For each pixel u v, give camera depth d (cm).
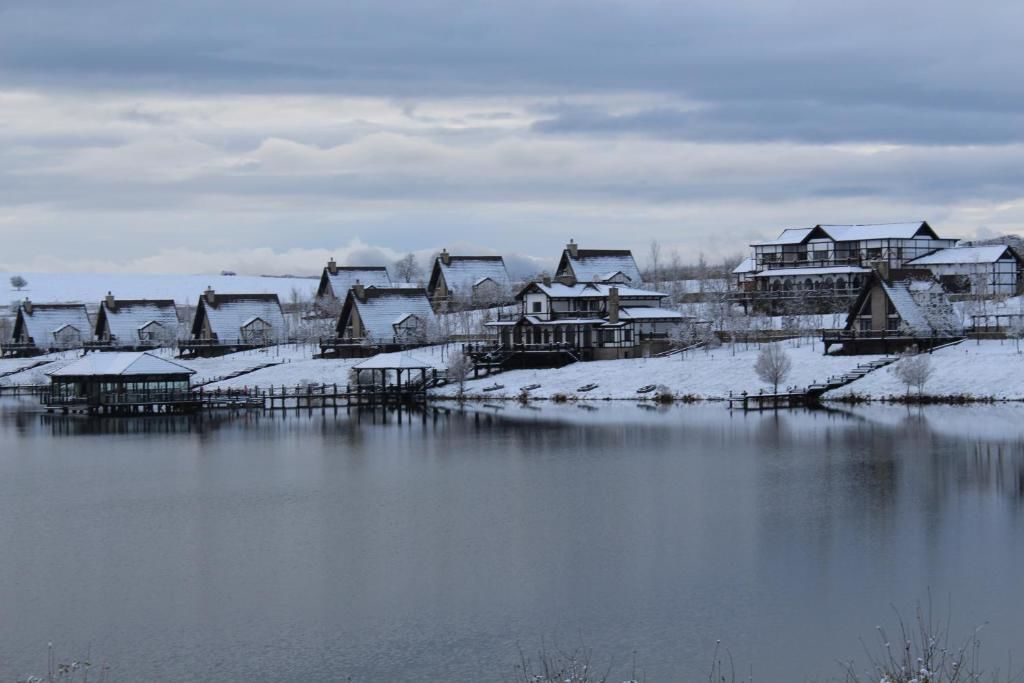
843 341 11344
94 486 7200
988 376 10075
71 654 4078
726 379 11356
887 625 4141
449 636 4178
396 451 8494
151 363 12269
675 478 6919
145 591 4778
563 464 7594
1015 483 6391
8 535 5812
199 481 7331
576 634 4156
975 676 3628
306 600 4619
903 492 6241
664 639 4078
